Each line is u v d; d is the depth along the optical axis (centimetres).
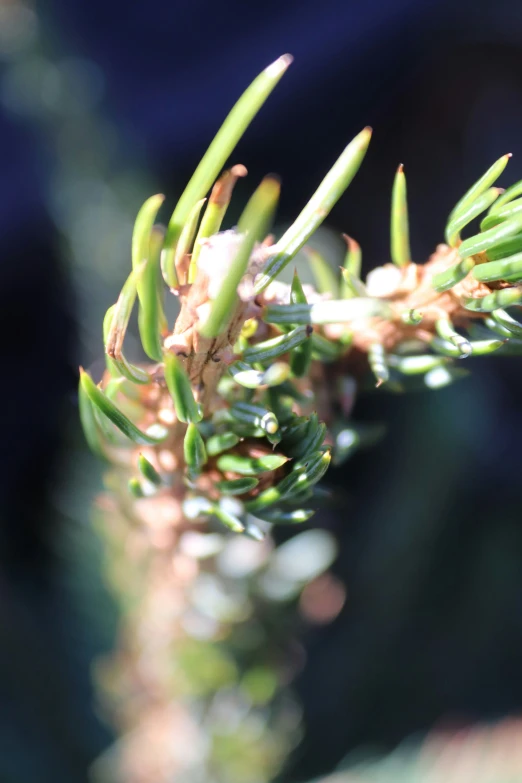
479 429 38
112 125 37
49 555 42
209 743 26
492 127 49
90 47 45
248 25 47
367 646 39
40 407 48
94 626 32
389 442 41
